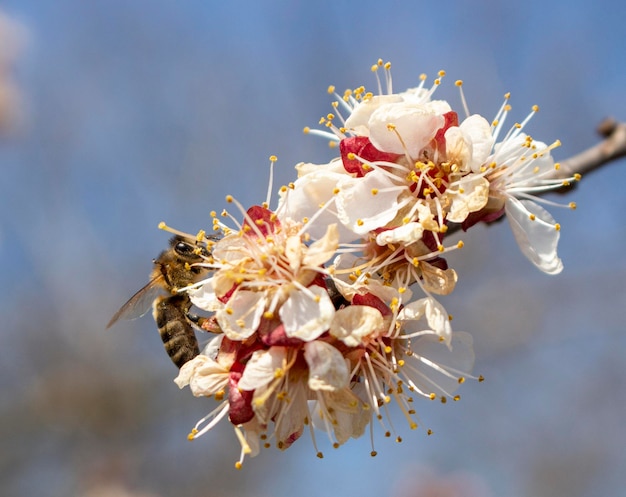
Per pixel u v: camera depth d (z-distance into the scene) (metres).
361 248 0.26
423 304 0.25
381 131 0.26
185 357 0.29
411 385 0.26
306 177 0.26
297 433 0.25
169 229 0.26
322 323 0.25
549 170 0.26
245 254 0.25
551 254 0.26
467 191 0.25
